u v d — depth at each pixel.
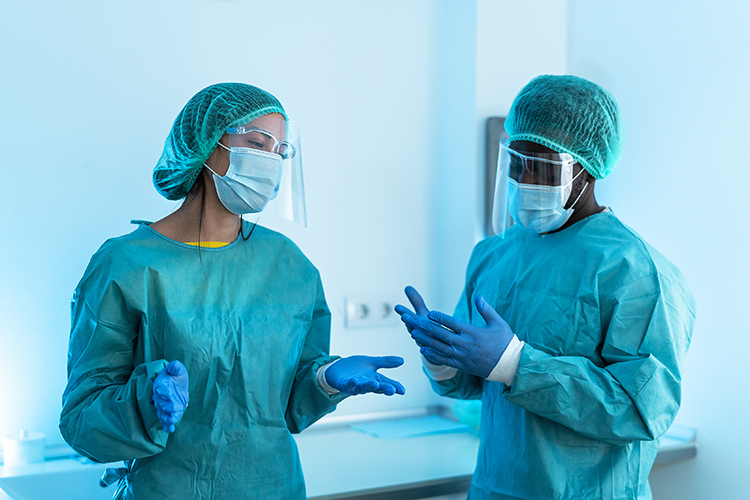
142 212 1.88
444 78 2.28
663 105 2.02
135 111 1.86
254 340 1.20
